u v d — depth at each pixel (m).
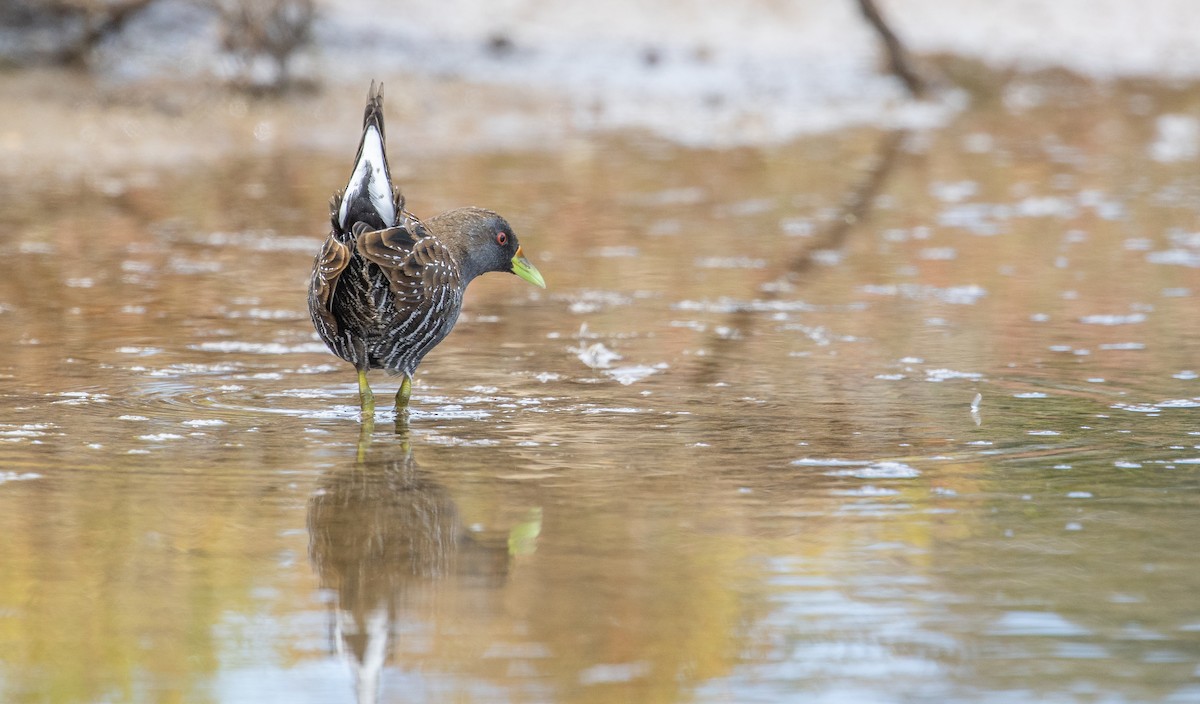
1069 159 32.34
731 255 22.53
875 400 14.29
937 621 8.86
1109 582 9.46
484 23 44.00
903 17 50.34
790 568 9.71
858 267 21.59
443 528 10.47
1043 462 12.16
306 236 23.50
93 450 12.34
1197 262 21.56
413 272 12.85
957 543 10.18
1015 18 51.38
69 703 7.81
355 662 8.33
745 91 41.62
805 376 15.33
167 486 11.38
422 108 36.72
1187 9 53.38
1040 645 8.54
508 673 8.17
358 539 10.24
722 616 8.91
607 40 44.31
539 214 25.59
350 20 42.09
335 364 15.75
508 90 39.28
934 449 12.56
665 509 10.91
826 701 7.88
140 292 19.28
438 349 16.59
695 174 30.16
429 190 27.27
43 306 18.33
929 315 18.39
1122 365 15.72
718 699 7.88
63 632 8.68
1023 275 20.83
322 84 37.22
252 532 10.36
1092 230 24.33
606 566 9.73
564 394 14.56
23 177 27.77
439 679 8.12
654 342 16.95
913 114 39.78
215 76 35.94
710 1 48.34
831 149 33.81
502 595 9.26
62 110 32.97
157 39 38.19
